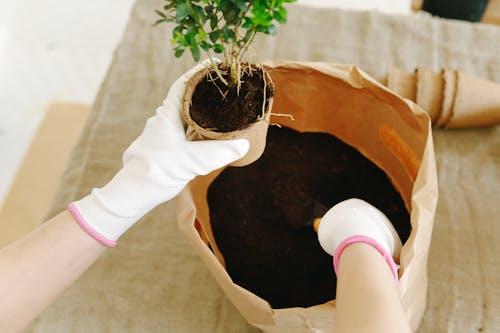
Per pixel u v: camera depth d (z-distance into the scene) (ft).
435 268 2.54
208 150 1.78
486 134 2.98
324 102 2.50
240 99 1.86
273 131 2.79
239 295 1.82
